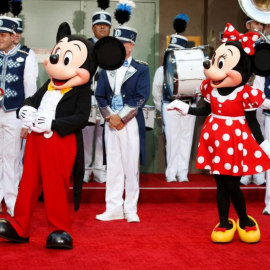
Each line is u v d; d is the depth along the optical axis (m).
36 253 4.18
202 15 8.52
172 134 7.50
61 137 4.29
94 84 6.94
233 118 4.62
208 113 4.91
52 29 8.20
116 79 5.59
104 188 6.65
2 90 5.25
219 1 8.45
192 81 6.82
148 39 8.40
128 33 5.57
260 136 4.59
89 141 7.33
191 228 5.20
